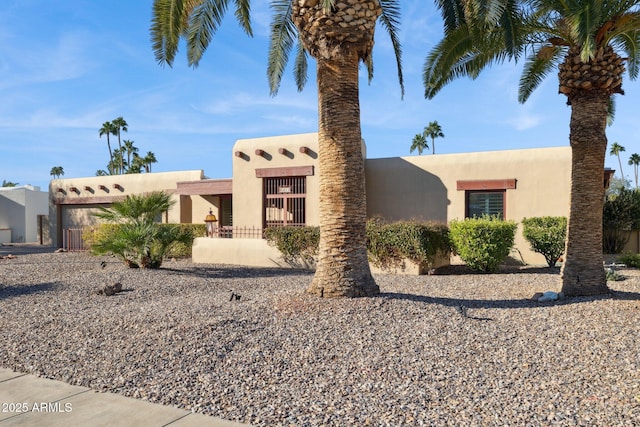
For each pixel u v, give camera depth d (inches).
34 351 239.0
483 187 676.1
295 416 161.3
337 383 189.9
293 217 756.0
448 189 699.4
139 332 258.8
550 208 641.0
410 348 227.6
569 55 378.0
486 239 541.0
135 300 390.0
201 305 328.8
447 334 247.3
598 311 293.0
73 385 195.0
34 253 914.1
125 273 533.0
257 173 776.9
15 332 276.8
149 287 450.3
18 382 199.0
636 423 150.9
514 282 448.1
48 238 1302.9
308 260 619.5
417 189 719.7
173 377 198.7
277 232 637.3
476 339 240.5
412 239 531.5
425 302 308.5
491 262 545.0
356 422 155.9
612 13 357.7
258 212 778.8
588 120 365.4
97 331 267.9
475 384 186.5
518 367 204.5
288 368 206.7
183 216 969.5
